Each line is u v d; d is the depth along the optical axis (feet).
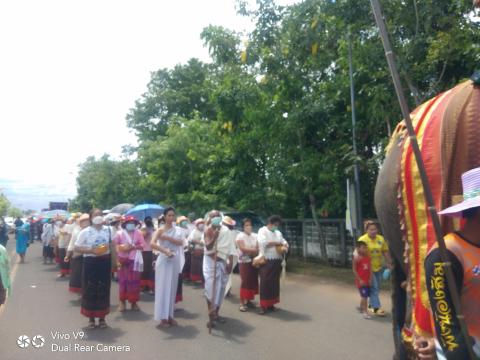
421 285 7.27
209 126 68.08
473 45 28.12
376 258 25.63
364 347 20.13
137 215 50.65
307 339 21.47
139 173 96.73
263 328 23.61
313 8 33.58
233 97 44.06
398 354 8.80
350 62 35.24
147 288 35.32
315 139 45.09
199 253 38.22
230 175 52.34
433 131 7.48
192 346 20.52
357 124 38.55
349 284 35.83
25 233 56.08
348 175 40.04
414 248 7.47
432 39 29.48
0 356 19.10
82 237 23.32
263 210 52.75
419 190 7.41
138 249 28.25
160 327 23.93
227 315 26.76
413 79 31.07
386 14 30.78
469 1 27.84
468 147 6.91
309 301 30.07
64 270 42.27
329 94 41.52
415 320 7.39
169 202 68.39
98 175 122.11
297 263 48.29
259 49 40.88
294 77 41.70
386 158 8.95
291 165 45.01
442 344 6.03
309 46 36.06
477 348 6.15
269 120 43.86
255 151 49.34
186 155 65.62
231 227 25.58
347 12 31.42
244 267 27.84
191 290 35.88
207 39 44.29
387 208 8.39
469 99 7.23
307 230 50.85
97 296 23.34
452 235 6.54
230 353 19.49
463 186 6.44
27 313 27.07
